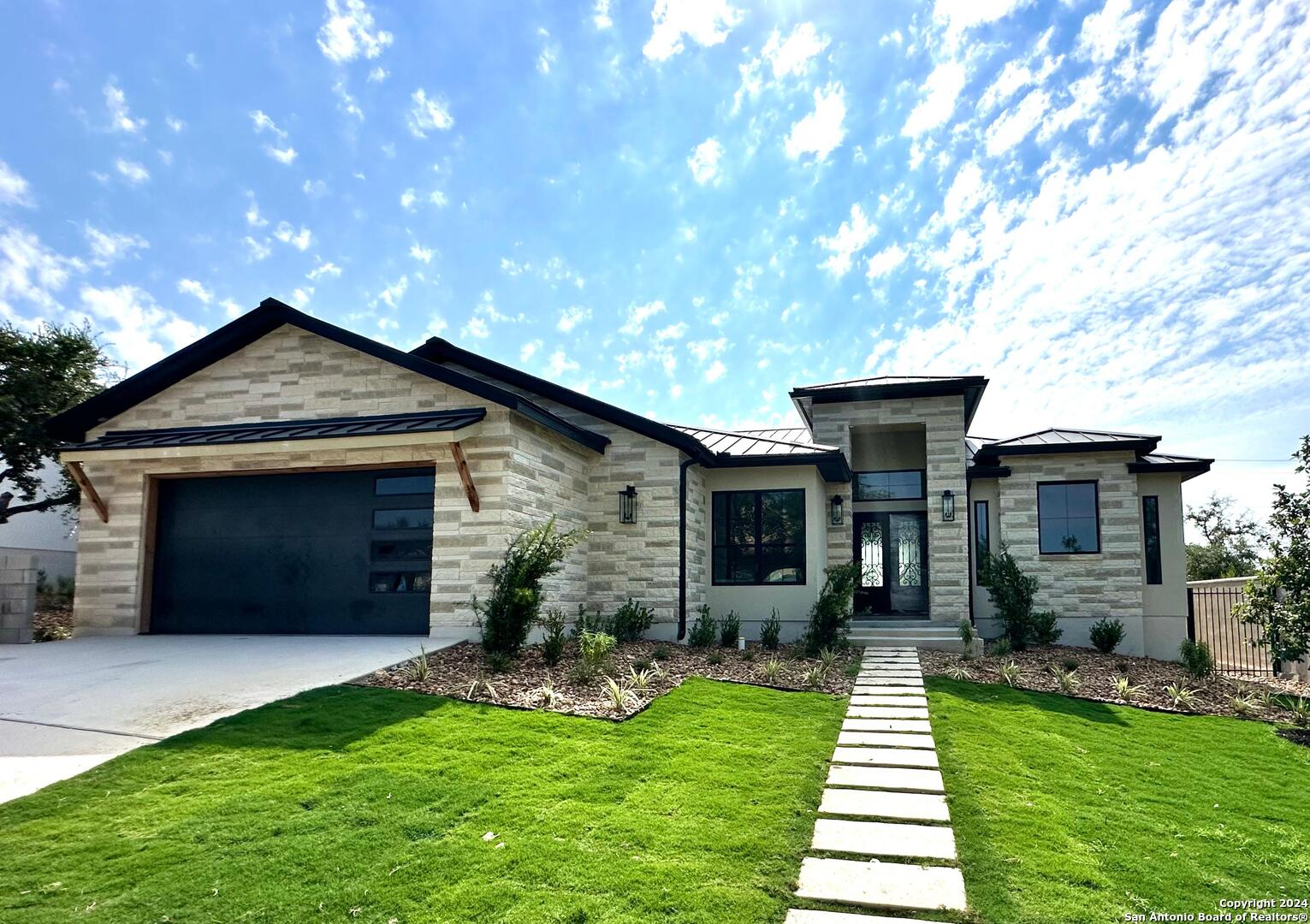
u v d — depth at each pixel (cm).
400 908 393
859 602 1748
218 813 494
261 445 1095
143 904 388
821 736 771
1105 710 964
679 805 550
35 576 1191
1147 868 486
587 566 1341
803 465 1437
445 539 1108
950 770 667
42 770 561
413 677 855
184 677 845
